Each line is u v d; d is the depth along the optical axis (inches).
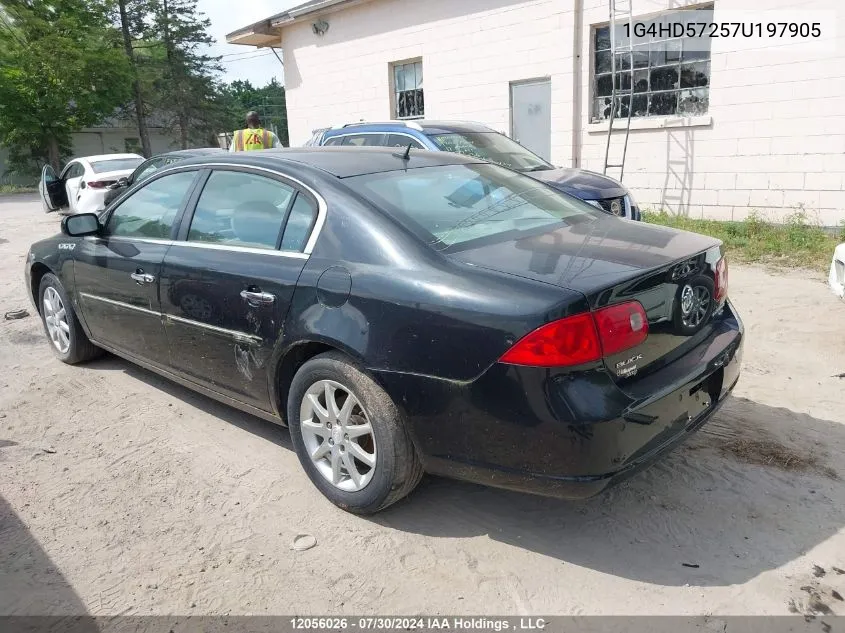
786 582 103.7
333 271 120.8
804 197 353.4
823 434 147.7
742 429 150.9
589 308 98.5
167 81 1550.2
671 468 136.2
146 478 140.8
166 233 159.8
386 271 114.7
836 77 331.9
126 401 179.3
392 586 106.8
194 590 107.3
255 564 112.9
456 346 104.4
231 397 147.6
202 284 143.7
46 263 200.2
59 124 1205.7
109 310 176.6
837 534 114.3
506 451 103.3
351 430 121.1
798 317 223.1
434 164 150.3
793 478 131.0
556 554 112.9
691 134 386.0
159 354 163.6
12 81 1149.7
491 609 101.2
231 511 128.2
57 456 151.3
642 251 116.4
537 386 98.1
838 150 338.0
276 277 128.4
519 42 447.8
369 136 332.2
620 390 101.3
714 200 385.7
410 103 534.9
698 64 377.4
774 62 349.4
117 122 1552.7
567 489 100.8
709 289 122.5
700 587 103.5
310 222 129.6
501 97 467.5
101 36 1237.7
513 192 148.1
